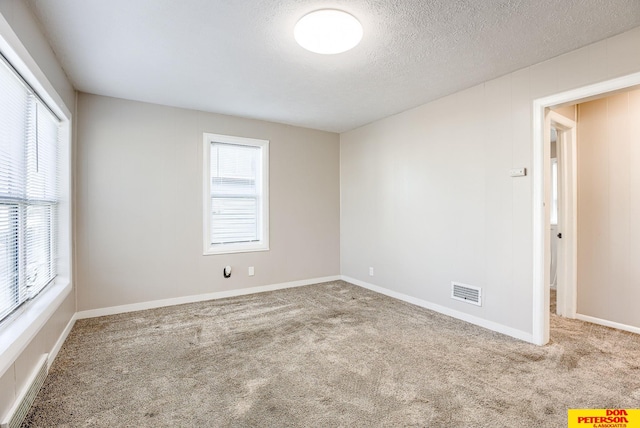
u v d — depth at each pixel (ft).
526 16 6.72
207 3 6.32
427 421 5.71
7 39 5.24
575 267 11.12
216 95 11.44
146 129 12.16
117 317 11.17
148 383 6.95
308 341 9.19
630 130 10.02
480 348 8.70
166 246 12.56
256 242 14.79
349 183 16.60
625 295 10.04
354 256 16.30
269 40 7.74
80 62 8.81
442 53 8.35
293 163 15.70
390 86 10.61
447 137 11.47
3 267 5.98
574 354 8.32
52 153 8.98
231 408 6.10
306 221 16.14
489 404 6.19
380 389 6.73
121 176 11.71
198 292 13.23
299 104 12.44
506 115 9.66
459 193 11.06
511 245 9.56
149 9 6.50
